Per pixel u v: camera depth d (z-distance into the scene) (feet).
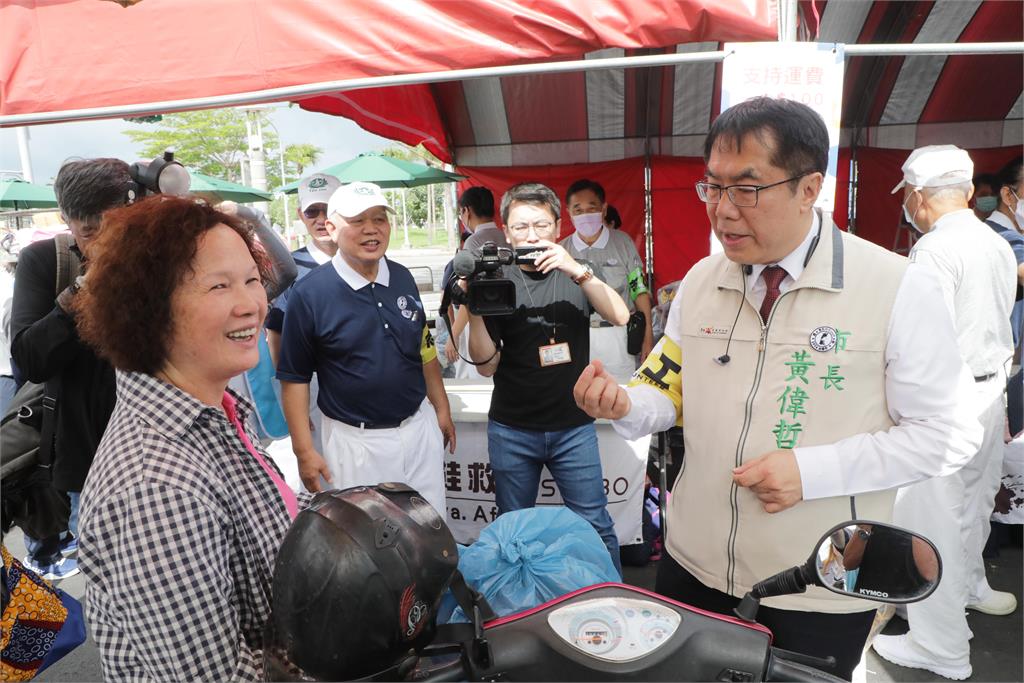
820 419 4.32
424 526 2.85
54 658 6.10
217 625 3.12
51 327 6.30
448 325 8.70
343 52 7.10
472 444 9.87
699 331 4.82
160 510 3.02
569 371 8.23
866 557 3.06
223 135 69.51
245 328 3.52
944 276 7.48
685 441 4.95
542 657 2.79
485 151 21.15
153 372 3.43
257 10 7.07
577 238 13.70
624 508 9.87
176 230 3.34
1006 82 17.99
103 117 7.15
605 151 20.95
